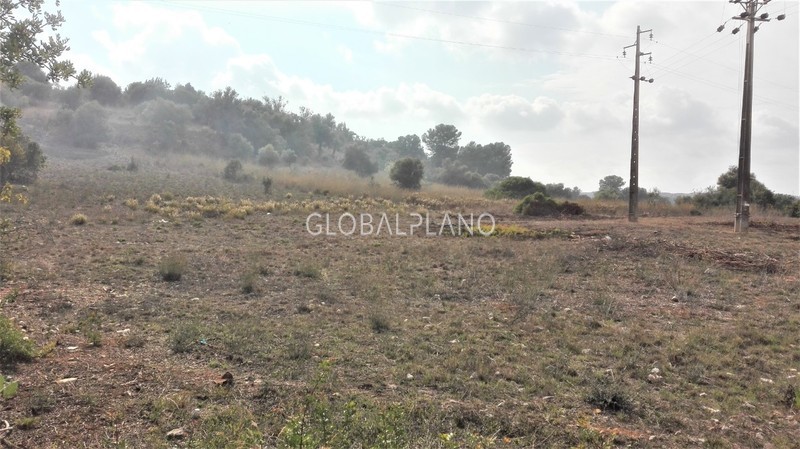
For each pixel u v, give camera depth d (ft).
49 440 13.44
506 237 55.11
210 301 28.07
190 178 123.03
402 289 32.50
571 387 18.81
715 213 89.25
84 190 79.36
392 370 19.34
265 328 23.57
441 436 12.66
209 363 19.22
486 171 332.39
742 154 59.67
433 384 18.30
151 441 13.56
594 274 37.88
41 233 45.29
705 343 24.08
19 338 18.60
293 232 55.52
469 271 37.78
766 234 58.44
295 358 20.03
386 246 47.42
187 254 40.63
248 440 13.17
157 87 263.49
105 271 33.40
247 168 154.51
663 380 19.93
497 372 19.58
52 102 219.00
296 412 15.16
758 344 24.34
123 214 59.26
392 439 12.92
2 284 28.86
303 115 286.05
